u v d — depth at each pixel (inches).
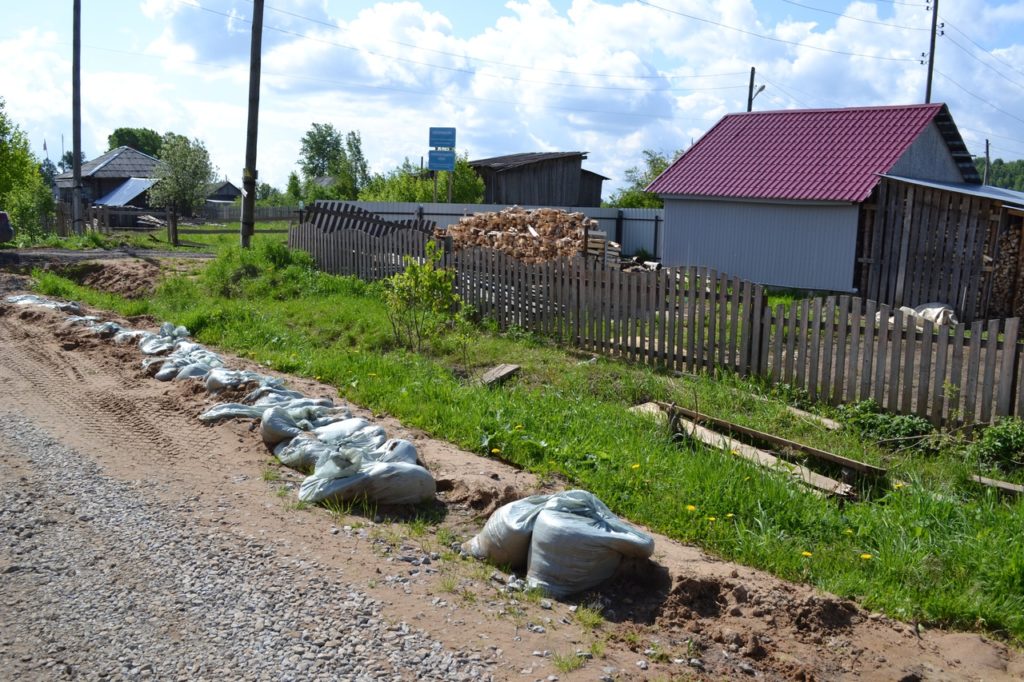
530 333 502.6
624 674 141.3
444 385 350.6
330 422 272.1
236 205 1749.5
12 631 144.4
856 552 213.2
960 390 339.3
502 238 738.8
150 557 175.0
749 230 819.4
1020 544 208.5
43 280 626.5
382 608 157.5
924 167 834.2
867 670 153.3
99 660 136.4
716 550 210.5
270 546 182.5
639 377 406.0
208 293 619.5
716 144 924.6
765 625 165.5
